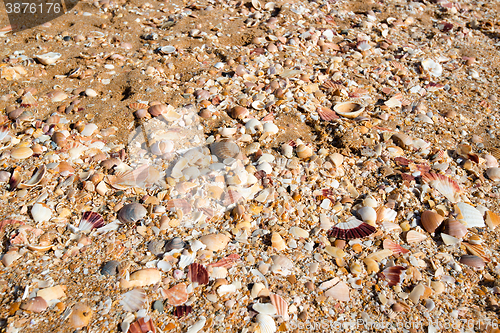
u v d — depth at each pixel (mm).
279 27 592
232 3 649
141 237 348
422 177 401
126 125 439
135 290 313
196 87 486
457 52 584
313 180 397
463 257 347
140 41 558
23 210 358
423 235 362
